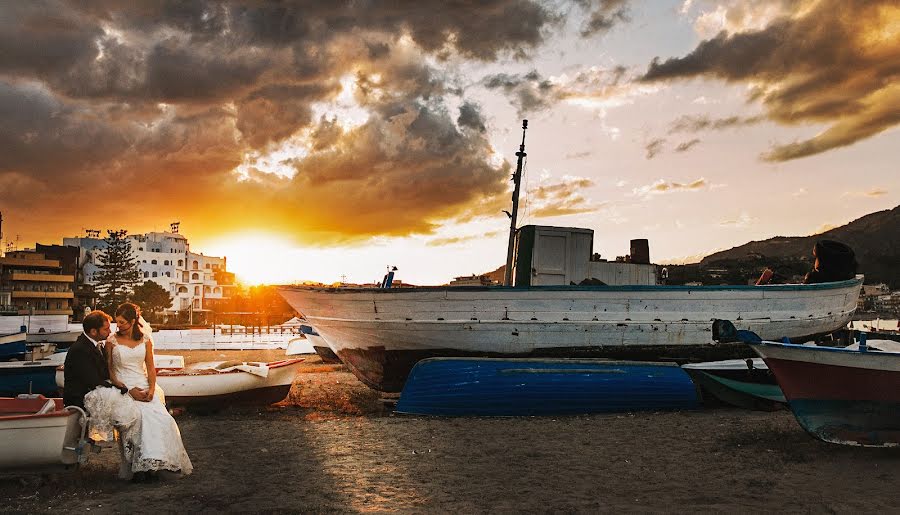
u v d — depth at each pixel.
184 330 85.00
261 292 153.12
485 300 15.04
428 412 13.44
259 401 14.07
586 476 7.96
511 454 9.38
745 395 13.78
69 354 7.56
